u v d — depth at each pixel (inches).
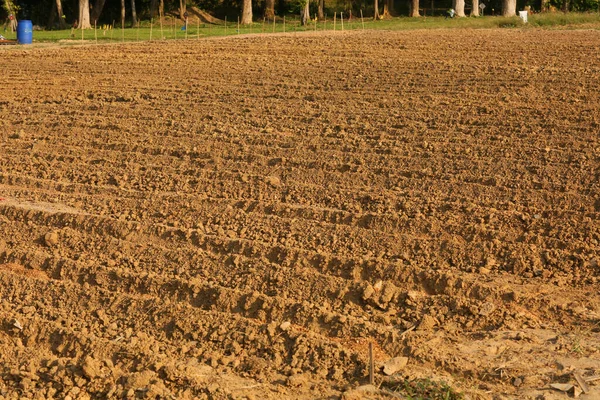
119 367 232.5
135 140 439.5
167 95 531.2
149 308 263.9
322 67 606.5
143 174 390.0
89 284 284.7
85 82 585.3
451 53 661.9
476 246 296.7
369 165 385.1
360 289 267.9
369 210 338.3
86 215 333.7
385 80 549.3
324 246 305.6
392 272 278.2
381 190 357.4
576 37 777.6
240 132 441.1
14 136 459.8
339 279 272.2
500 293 262.2
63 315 267.1
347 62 624.4
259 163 394.9
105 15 1798.7
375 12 1601.9
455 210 331.0
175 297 272.8
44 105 519.8
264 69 606.9
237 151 413.1
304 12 1477.6
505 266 287.1
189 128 453.7
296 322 253.6
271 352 237.5
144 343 244.5
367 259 285.4
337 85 539.5
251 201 346.3
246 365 231.5
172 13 1774.1
